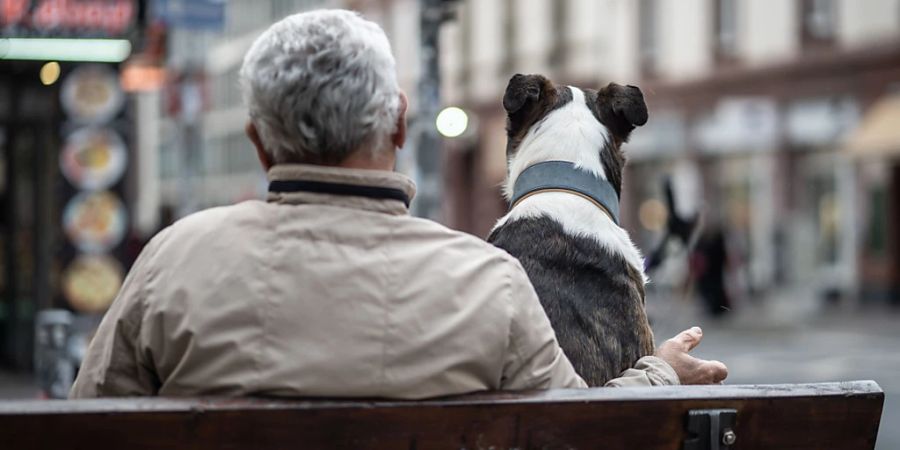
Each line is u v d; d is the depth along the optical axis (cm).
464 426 277
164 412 258
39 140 1584
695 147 3584
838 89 3200
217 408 261
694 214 851
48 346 809
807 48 3281
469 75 4269
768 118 3378
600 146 401
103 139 1567
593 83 3784
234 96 5450
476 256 296
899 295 3056
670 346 371
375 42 296
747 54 3444
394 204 294
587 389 294
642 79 3741
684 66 3622
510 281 297
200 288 282
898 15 3067
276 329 278
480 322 288
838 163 3209
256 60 293
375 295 283
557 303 361
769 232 3338
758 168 3422
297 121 289
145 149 1675
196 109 2270
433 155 1237
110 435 256
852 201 3167
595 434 287
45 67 1454
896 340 2391
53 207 1577
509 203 412
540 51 3966
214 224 291
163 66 1580
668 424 293
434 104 1238
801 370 1953
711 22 3534
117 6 1356
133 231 1591
